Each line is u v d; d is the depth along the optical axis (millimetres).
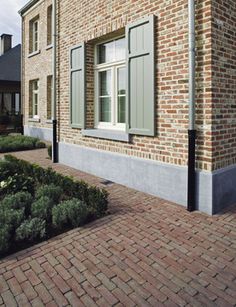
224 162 4863
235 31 4977
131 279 3074
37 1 13344
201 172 4711
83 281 3072
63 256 3539
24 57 15180
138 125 5758
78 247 3725
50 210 4469
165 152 5305
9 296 2891
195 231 4051
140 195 5547
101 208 4574
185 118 4930
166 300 2760
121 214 4633
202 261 3348
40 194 5020
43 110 13461
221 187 4754
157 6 5285
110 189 5926
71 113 7871
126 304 2727
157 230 4094
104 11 6500
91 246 3734
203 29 4574
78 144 7750
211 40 4496
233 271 3158
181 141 5020
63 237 3977
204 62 4594
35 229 3912
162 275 3121
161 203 5117
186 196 4941
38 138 12828
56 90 8539
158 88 5359
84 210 4348
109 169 6602
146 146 5672
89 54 7285
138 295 2838
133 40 5754
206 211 4672
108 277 3121
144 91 5570
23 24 15039
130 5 5824
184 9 4844
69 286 3004
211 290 2877
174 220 4410
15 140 11906
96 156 7004
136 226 4227
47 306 2740
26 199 4754
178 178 5062
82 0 7211
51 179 5828
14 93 21516
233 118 5031
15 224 4035
